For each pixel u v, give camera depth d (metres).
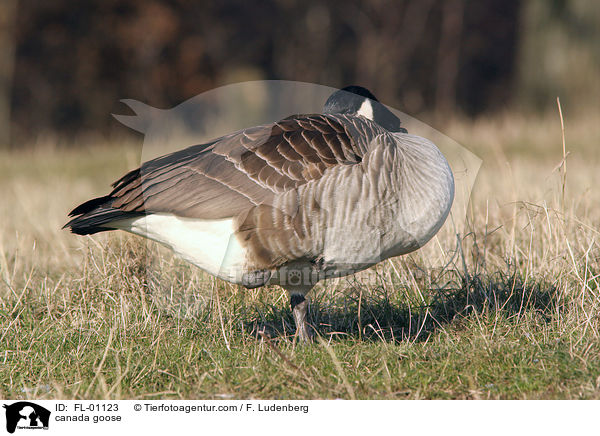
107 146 39.75
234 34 59.88
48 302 10.07
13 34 53.03
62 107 55.75
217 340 9.05
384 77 60.03
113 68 55.34
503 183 16.38
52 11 54.06
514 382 7.61
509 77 61.69
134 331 9.14
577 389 7.39
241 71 55.91
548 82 43.06
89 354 8.62
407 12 62.12
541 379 7.61
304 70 59.56
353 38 63.16
